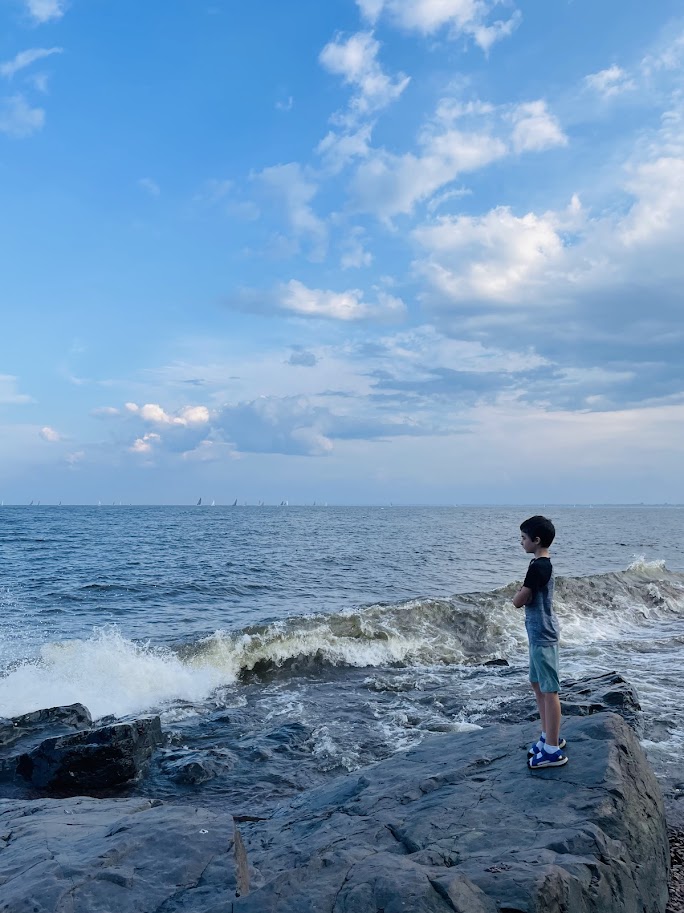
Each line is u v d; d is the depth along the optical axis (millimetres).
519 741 6035
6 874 4344
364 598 24250
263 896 3654
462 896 3574
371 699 11930
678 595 22891
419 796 5250
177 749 9547
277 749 9445
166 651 13969
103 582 27344
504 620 17844
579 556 43469
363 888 3662
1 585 26156
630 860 4332
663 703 11023
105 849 4422
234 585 27109
